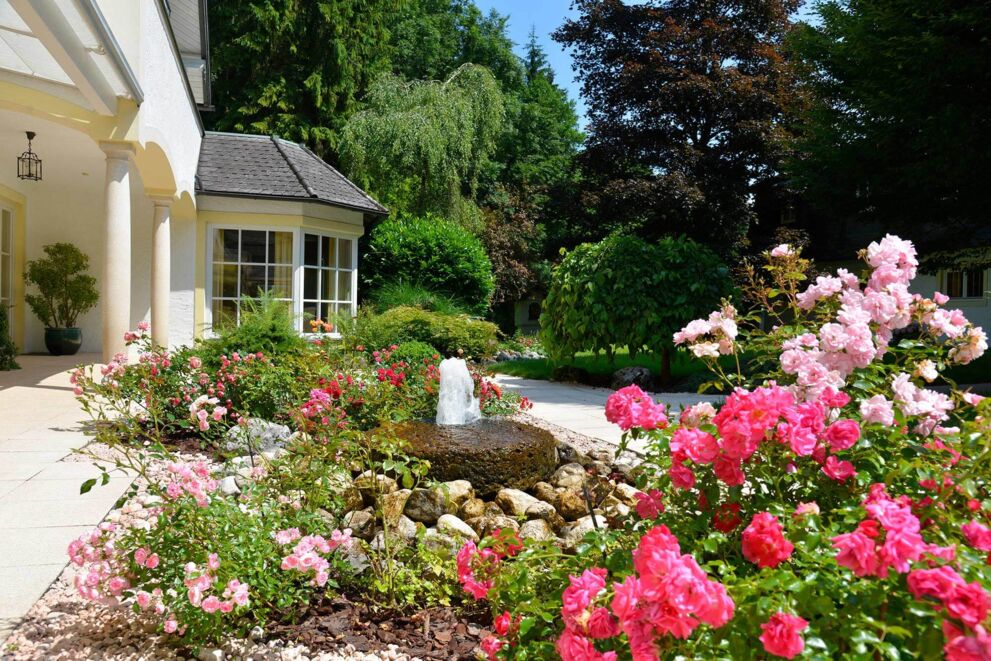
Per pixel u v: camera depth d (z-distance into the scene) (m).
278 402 5.74
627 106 18.62
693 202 16.09
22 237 11.60
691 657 1.35
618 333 10.16
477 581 2.18
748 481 1.89
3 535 3.21
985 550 1.52
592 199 17.61
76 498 3.80
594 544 1.88
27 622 2.43
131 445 2.77
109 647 2.28
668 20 17.42
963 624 1.21
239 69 20.83
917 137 9.29
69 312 11.84
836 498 1.84
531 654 1.73
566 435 6.04
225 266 11.68
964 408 2.18
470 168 19.55
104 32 5.38
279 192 11.62
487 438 3.90
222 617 2.25
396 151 17.64
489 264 17.38
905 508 1.40
